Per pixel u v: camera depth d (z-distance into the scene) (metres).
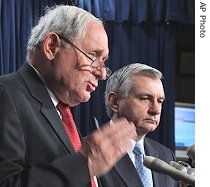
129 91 1.57
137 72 1.58
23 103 0.99
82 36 1.05
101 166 0.89
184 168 1.07
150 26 3.23
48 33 1.07
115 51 3.12
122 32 3.15
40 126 0.98
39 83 1.06
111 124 0.94
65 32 1.05
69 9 1.08
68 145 1.01
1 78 1.04
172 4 3.20
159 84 1.58
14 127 0.93
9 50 2.82
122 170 1.42
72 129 1.11
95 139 0.90
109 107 1.62
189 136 3.09
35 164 0.91
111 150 0.89
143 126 1.54
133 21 3.17
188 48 3.40
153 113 1.55
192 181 1.04
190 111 3.15
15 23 2.86
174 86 3.24
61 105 1.11
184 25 3.28
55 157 0.96
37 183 0.86
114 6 3.09
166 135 3.14
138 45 3.19
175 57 3.32
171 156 1.65
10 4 2.85
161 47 3.25
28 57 1.10
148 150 1.58
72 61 1.05
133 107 1.55
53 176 0.87
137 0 3.18
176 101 3.39
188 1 3.24
